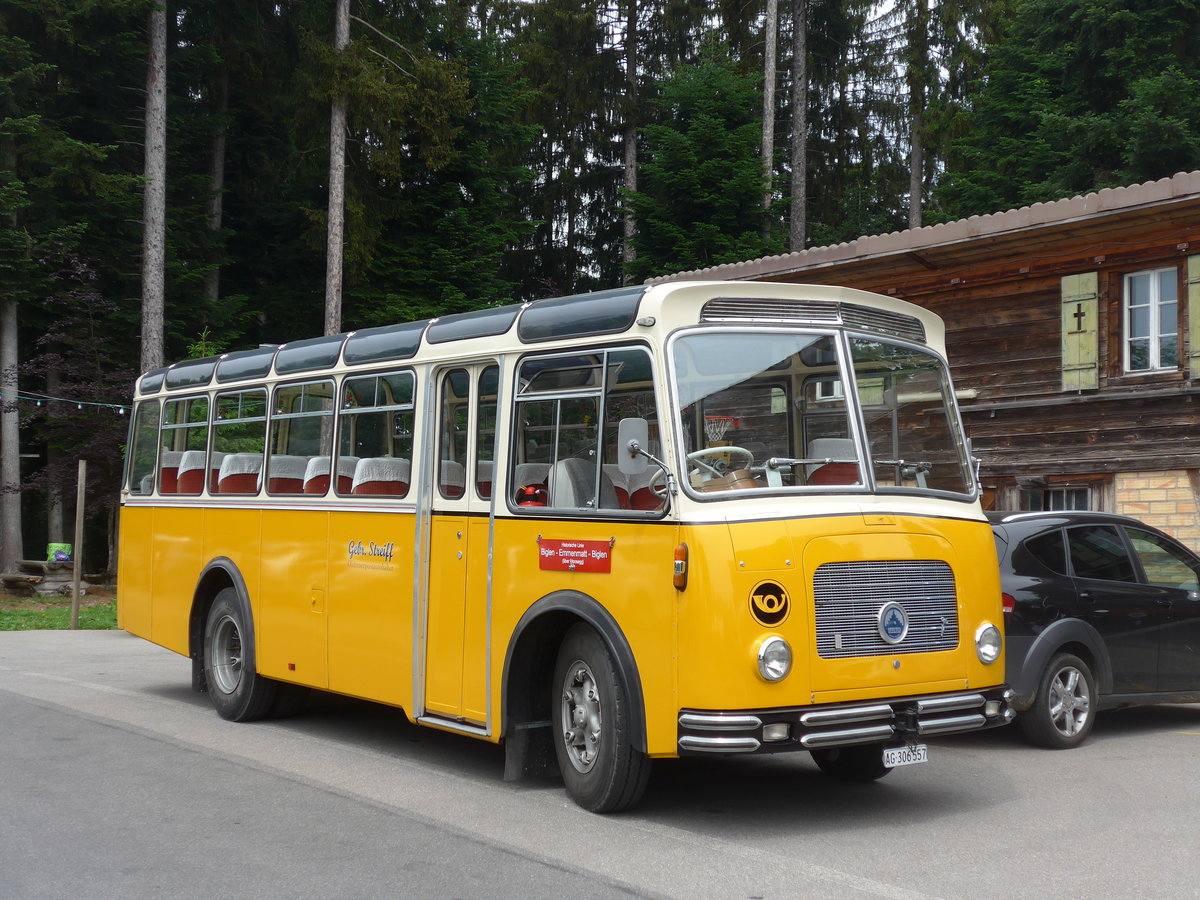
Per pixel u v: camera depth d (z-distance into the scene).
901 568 6.46
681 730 6.04
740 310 6.70
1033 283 15.16
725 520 6.11
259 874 5.60
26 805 6.96
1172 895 5.23
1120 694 9.14
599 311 6.87
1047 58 28.59
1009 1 37.88
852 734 6.10
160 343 26.52
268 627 9.67
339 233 28.55
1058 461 14.76
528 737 7.25
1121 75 25.50
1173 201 12.77
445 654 7.71
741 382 6.57
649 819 6.64
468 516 7.61
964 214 30.44
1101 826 6.48
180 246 30.20
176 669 13.56
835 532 6.29
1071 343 14.68
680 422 6.31
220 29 31.83
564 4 40.31
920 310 7.45
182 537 11.02
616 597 6.50
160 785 7.51
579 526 6.77
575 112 40.31
